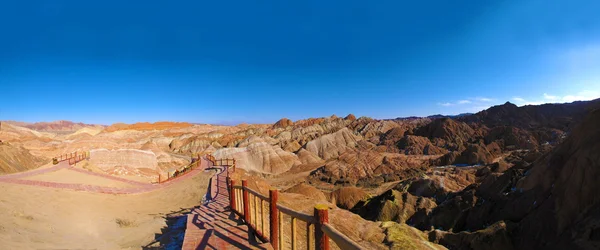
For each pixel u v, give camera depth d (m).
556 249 20.94
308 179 77.06
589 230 19.58
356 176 75.88
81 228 8.99
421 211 37.94
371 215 41.75
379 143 115.88
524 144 88.19
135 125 183.25
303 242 10.87
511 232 24.14
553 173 27.58
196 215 9.59
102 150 35.69
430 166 76.44
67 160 36.50
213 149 111.88
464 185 49.91
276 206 6.02
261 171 88.25
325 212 4.01
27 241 6.67
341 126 157.50
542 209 23.84
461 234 25.02
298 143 124.00
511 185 33.28
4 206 8.88
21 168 33.28
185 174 31.91
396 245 13.08
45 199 11.40
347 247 3.22
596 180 21.42
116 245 7.87
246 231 7.73
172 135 144.50
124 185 22.30
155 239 8.35
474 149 75.50
